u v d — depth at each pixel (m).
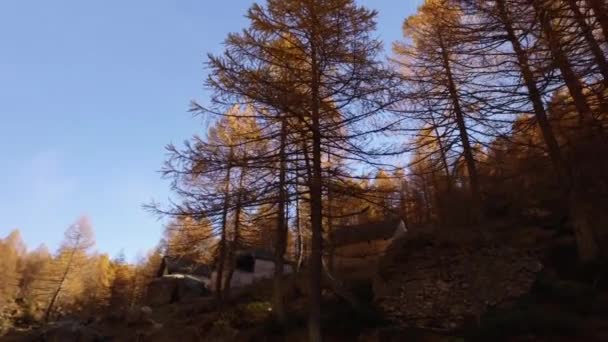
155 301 33.78
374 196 12.48
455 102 16.67
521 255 14.15
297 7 12.74
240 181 15.09
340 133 12.51
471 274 14.02
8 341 28.86
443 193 23.20
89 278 53.66
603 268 12.87
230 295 24.81
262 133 14.23
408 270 15.12
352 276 20.42
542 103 12.24
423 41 18.97
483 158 18.88
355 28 12.70
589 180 14.56
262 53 12.92
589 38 9.44
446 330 12.67
